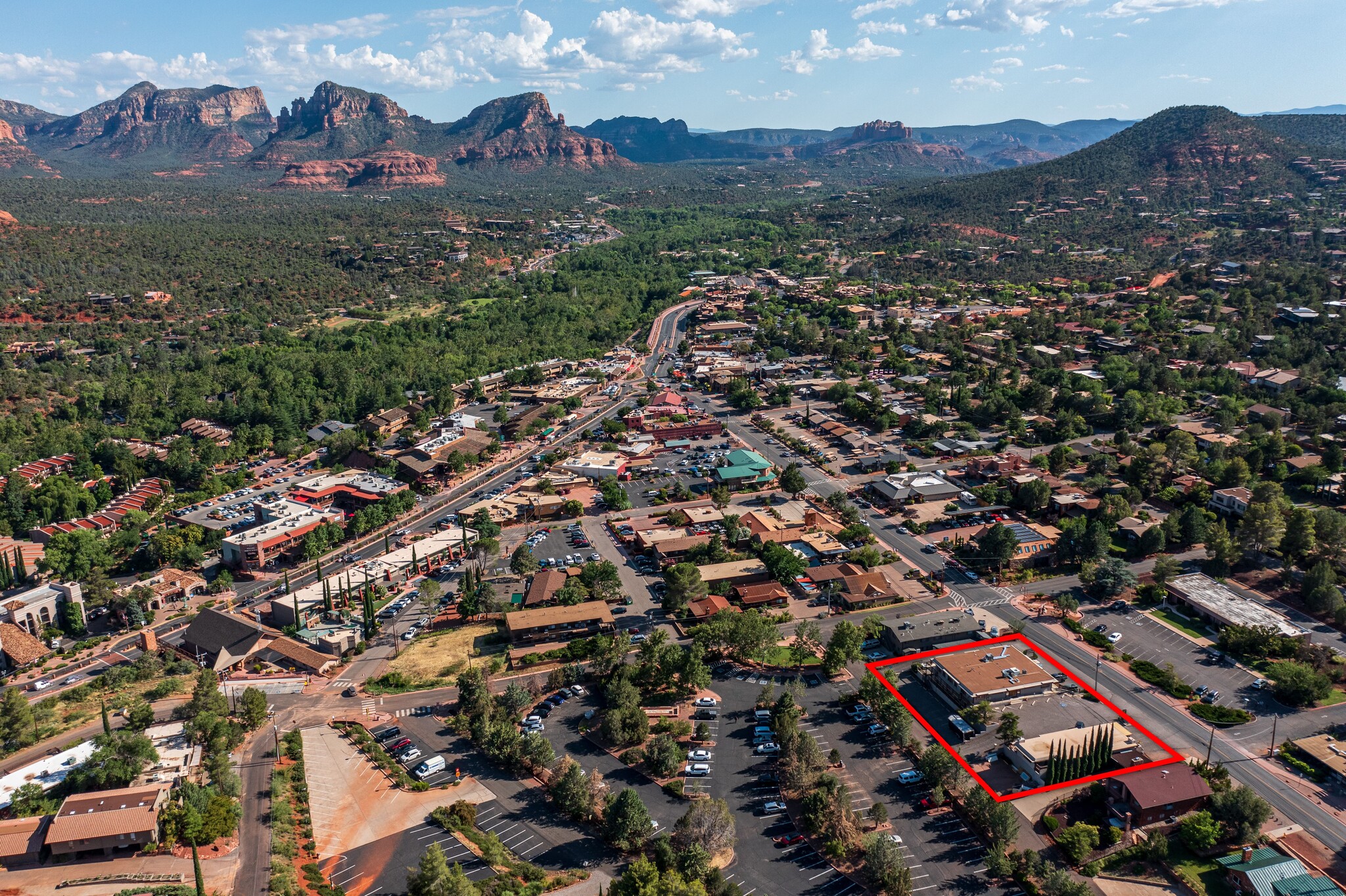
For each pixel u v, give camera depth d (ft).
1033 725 653.71
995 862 515.91
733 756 640.17
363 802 600.39
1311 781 598.75
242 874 526.57
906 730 634.02
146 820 554.05
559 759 638.94
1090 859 533.55
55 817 556.51
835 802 562.66
